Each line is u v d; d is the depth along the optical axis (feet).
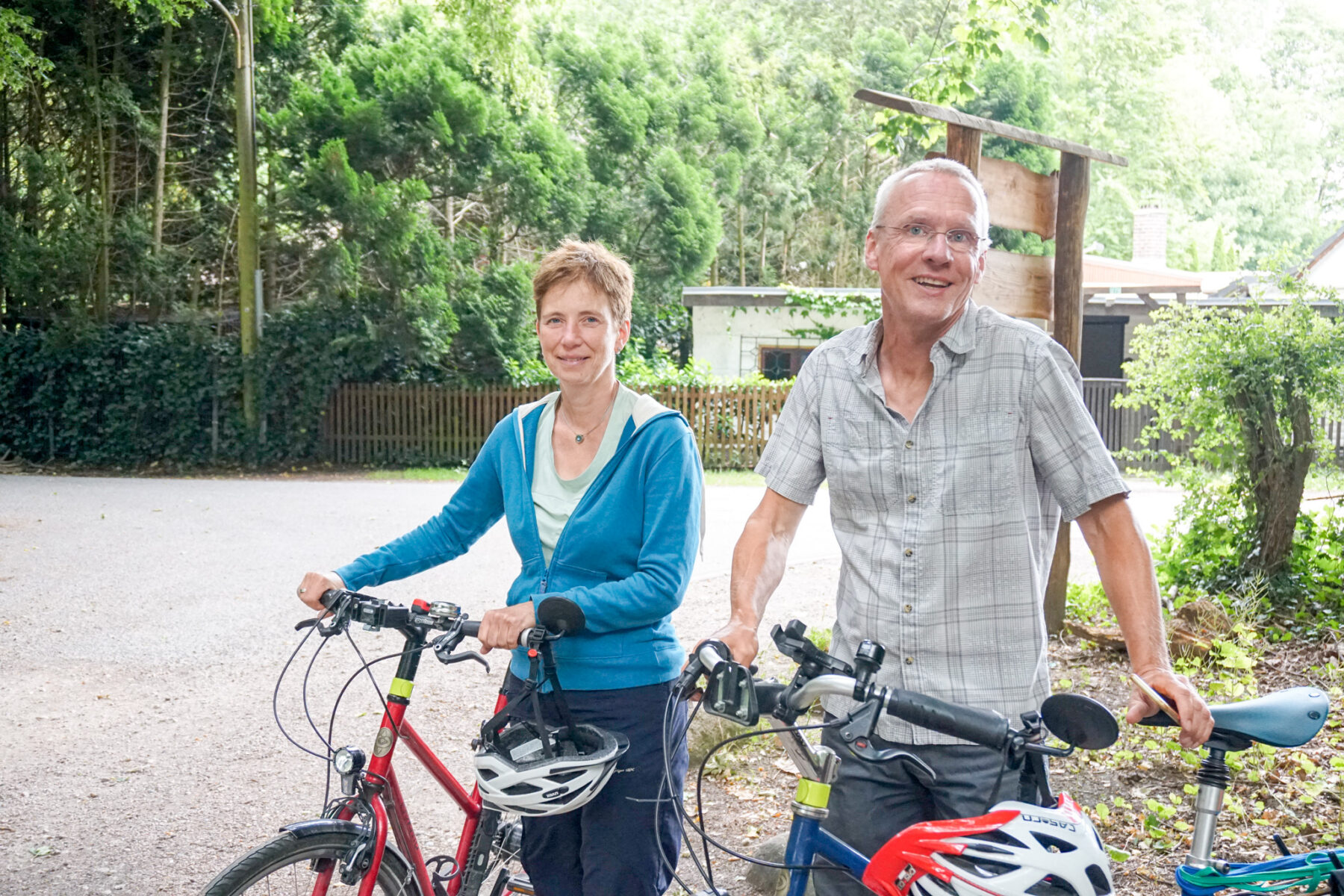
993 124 20.15
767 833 13.75
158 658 22.67
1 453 61.57
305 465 62.44
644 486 8.63
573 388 8.82
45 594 28.45
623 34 99.40
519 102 69.97
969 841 5.76
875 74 111.34
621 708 8.49
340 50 68.28
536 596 8.02
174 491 51.03
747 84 110.93
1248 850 12.46
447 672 21.58
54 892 12.41
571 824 8.96
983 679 7.91
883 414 8.12
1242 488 24.82
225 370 60.80
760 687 6.49
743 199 106.11
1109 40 136.26
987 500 7.91
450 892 9.07
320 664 22.29
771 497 8.75
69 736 17.93
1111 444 64.18
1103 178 136.56
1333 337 23.73
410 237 60.44
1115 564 7.66
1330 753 15.23
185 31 62.75
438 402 63.05
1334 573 23.66
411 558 9.35
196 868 13.10
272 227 62.90
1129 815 13.52
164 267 61.93
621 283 8.81
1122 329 77.05
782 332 75.87
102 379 60.70
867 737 6.01
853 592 8.34
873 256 8.17
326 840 7.89
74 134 62.54
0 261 60.13
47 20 60.95
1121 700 18.22
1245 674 19.33
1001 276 21.29
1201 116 153.89
